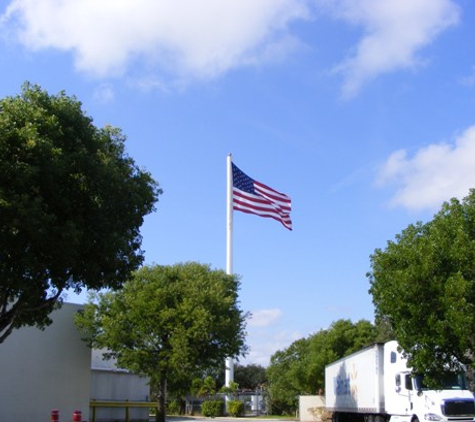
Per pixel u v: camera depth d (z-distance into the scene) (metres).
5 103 17.55
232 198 48.59
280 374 68.00
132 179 20.81
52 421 23.14
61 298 20.81
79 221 18.30
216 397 72.62
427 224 24.45
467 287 20.81
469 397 24.89
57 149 17.22
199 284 36.66
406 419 26.70
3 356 30.62
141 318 34.50
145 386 41.38
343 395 35.31
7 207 15.74
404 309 22.75
